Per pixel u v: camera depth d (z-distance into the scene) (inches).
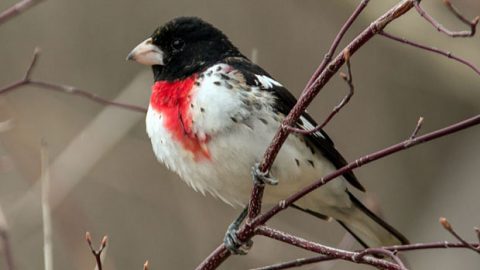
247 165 301.0
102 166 459.8
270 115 300.2
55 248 441.7
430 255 501.0
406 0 232.4
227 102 297.3
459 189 521.7
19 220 419.2
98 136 412.8
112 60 499.5
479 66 496.4
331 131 519.5
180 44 327.0
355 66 529.0
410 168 528.7
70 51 500.1
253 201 267.4
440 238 505.0
